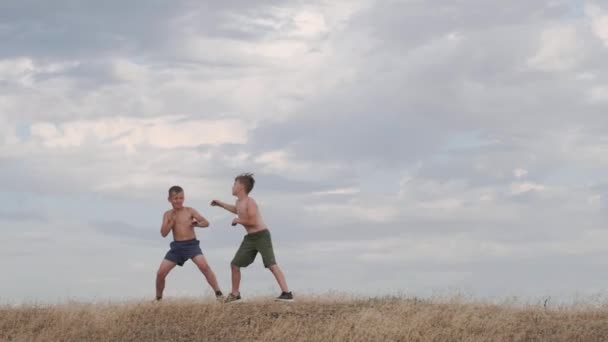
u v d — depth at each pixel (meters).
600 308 13.66
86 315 12.59
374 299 14.21
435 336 11.88
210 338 11.66
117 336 11.73
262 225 13.22
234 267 13.27
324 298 14.09
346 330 11.83
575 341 11.84
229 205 13.27
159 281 13.51
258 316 12.54
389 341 11.66
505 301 13.91
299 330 11.81
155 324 12.26
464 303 13.89
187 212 13.48
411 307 13.30
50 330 11.91
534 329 12.34
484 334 12.02
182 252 13.40
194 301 13.29
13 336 11.73
